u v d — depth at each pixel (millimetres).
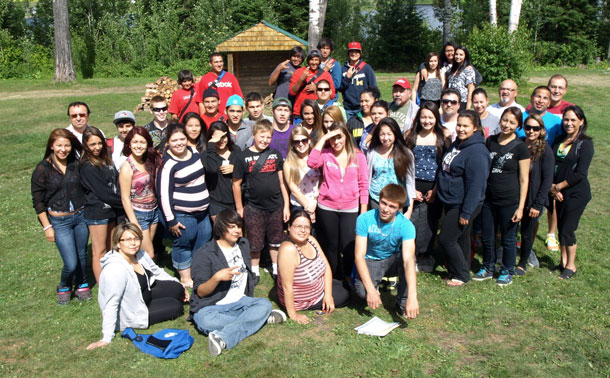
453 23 32406
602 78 21781
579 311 4781
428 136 5457
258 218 5363
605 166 9711
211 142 5273
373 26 31609
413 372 3881
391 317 4773
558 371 3916
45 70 27250
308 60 7016
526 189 5113
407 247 4508
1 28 31297
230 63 17703
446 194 5184
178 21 32375
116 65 28328
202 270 4480
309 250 4637
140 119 14320
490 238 5379
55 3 21625
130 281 4355
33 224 7215
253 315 4398
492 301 4988
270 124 5238
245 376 3844
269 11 30719
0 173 9508
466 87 7414
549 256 6102
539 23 30688
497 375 3863
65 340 4359
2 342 4336
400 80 6379
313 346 4242
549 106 6180
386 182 5250
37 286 5414
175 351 4078
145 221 5090
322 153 5121
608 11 31047
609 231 6824
